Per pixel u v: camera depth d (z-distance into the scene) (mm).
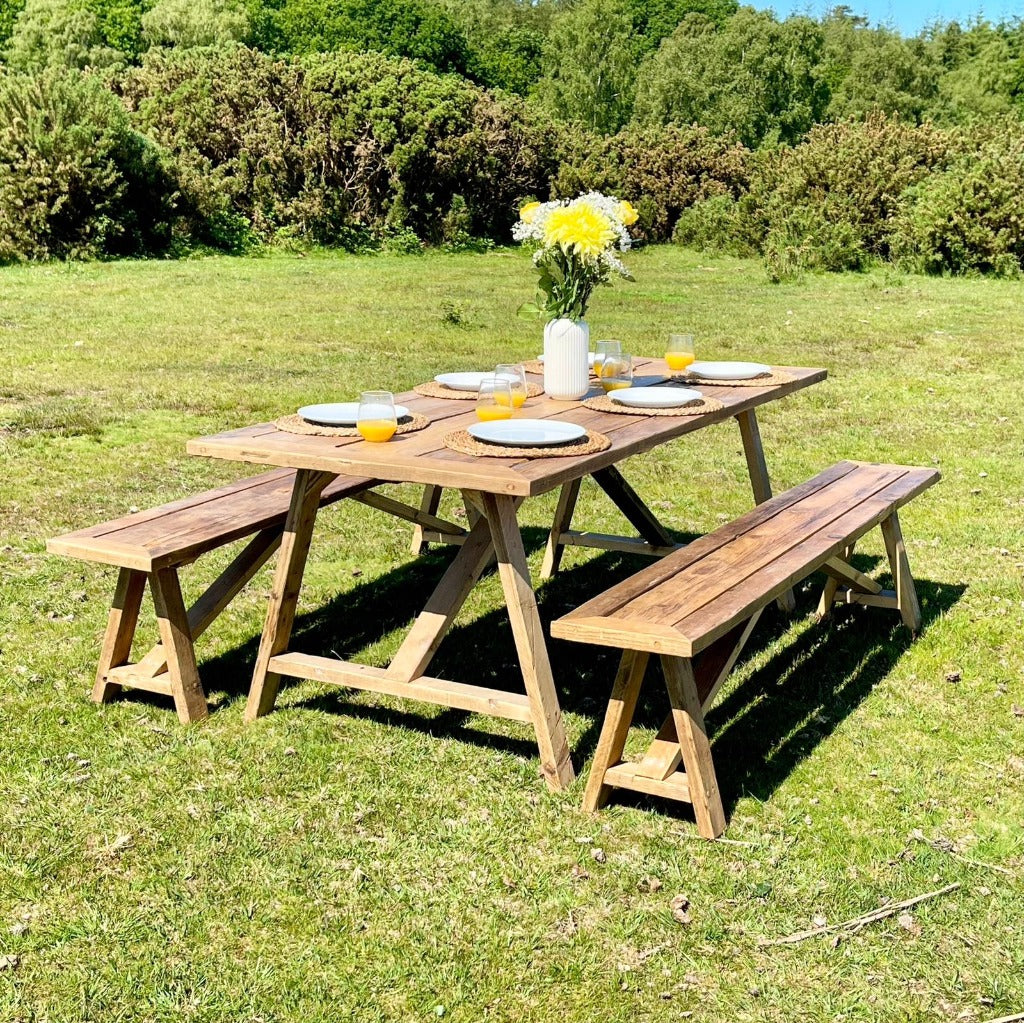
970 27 48406
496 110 22531
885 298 14430
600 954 2479
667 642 2664
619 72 45344
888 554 4250
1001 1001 2336
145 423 7207
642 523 4945
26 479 5996
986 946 2510
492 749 3381
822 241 18250
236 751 3346
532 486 2859
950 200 16812
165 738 3426
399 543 5301
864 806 3088
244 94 19531
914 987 2381
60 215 16594
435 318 12008
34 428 7004
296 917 2598
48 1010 2307
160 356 9484
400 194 20609
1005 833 2963
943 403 8227
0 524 5312
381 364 9297
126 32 42188
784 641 4238
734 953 2482
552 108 45031
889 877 2762
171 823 2967
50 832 2916
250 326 11203
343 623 4375
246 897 2668
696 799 2902
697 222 22359
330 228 20047
